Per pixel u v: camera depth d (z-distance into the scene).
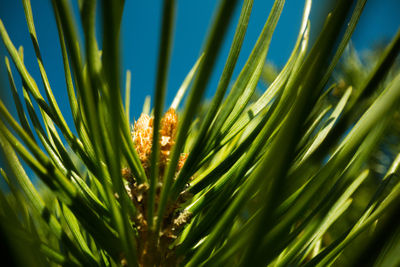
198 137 0.57
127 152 0.63
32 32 0.62
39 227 0.73
